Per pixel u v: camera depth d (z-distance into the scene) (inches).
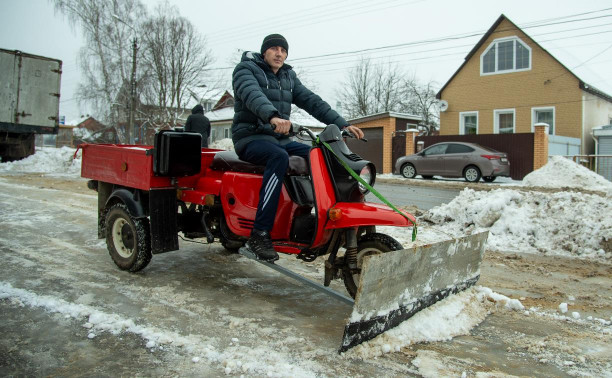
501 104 962.1
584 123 887.1
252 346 120.8
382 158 943.0
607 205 243.0
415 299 129.6
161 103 1353.3
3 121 627.8
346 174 140.4
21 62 639.8
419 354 117.3
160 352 116.9
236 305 152.6
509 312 150.0
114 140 1347.2
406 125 970.7
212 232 185.2
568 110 885.2
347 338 113.4
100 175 202.2
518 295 167.6
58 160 700.0
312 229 146.6
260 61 156.3
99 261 201.6
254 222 148.8
